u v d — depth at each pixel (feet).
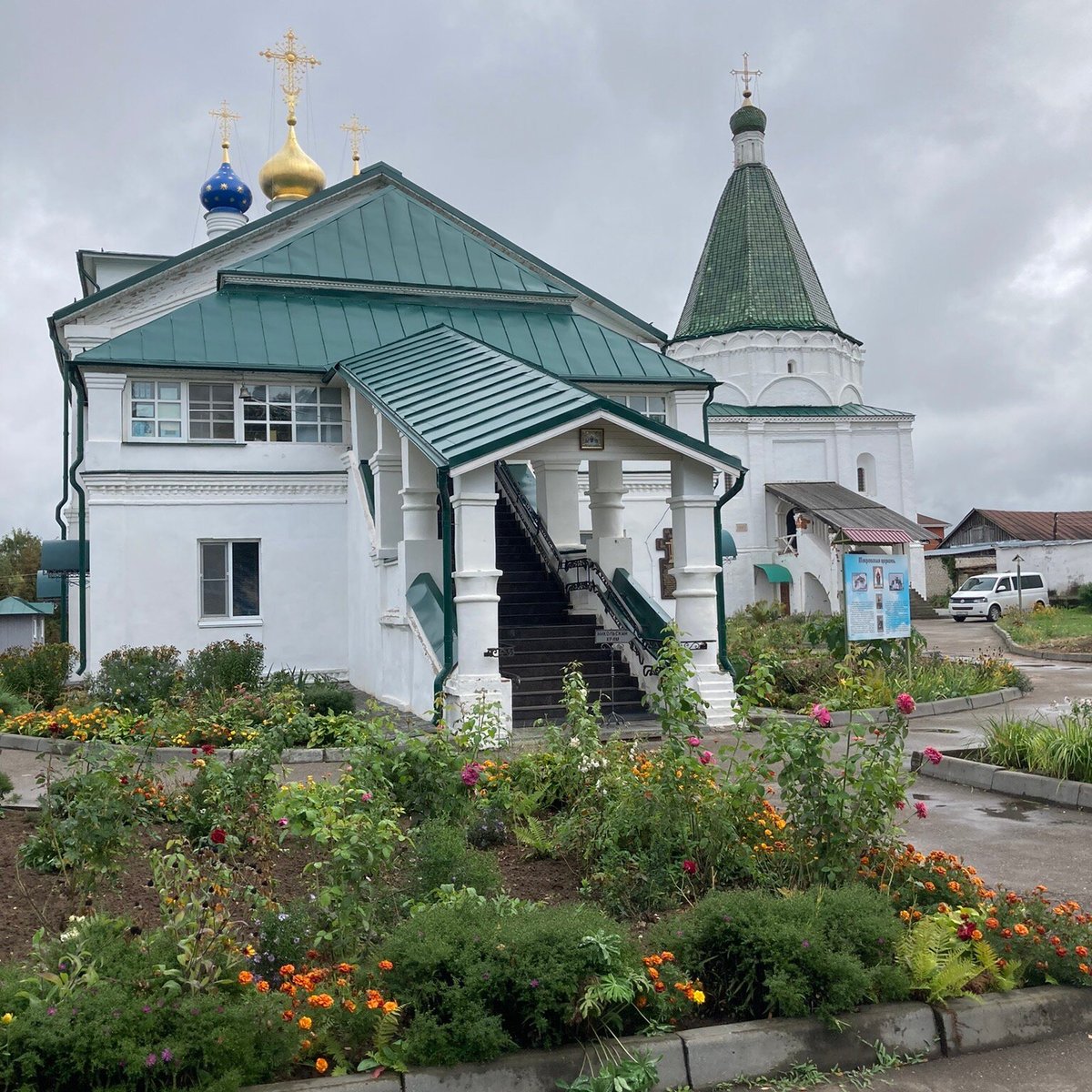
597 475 56.54
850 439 153.48
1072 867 25.73
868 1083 15.67
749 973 16.78
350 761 24.85
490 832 25.59
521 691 50.47
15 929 19.51
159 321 68.03
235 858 23.36
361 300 74.54
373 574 59.77
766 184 159.12
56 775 33.17
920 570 158.61
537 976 15.43
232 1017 14.33
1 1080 12.99
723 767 37.22
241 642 66.69
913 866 20.63
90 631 64.03
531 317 77.92
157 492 65.72
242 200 109.81
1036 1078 15.79
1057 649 91.56
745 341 152.76
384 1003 15.17
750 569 148.97
